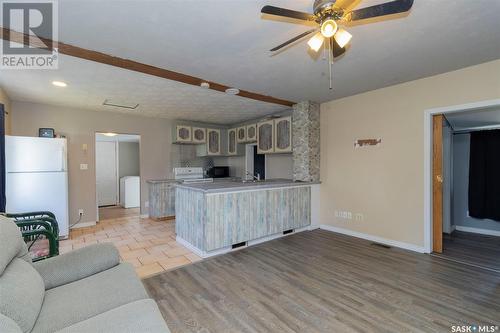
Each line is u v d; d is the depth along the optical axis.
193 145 6.52
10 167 3.58
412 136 3.42
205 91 3.75
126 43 2.38
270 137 5.11
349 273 2.73
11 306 1.06
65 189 4.00
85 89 3.67
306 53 2.58
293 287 2.44
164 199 5.42
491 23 2.03
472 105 2.91
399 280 2.56
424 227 3.32
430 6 1.81
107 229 4.64
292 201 4.21
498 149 4.28
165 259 3.17
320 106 4.64
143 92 3.81
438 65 2.90
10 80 3.27
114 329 1.05
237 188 3.46
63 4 1.78
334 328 1.83
